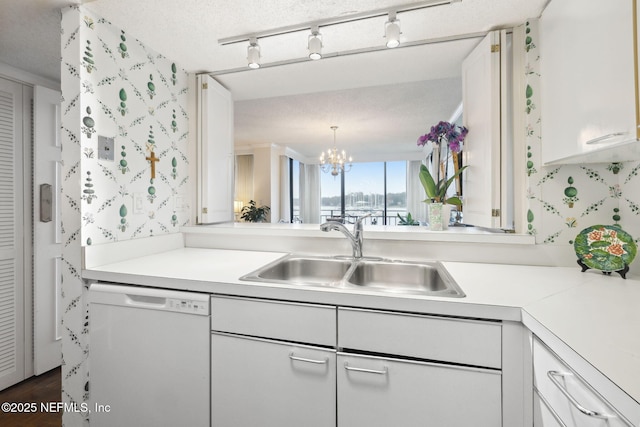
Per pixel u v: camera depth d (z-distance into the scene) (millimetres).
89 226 1317
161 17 1360
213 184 1969
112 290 1215
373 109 3660
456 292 976
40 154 1942
